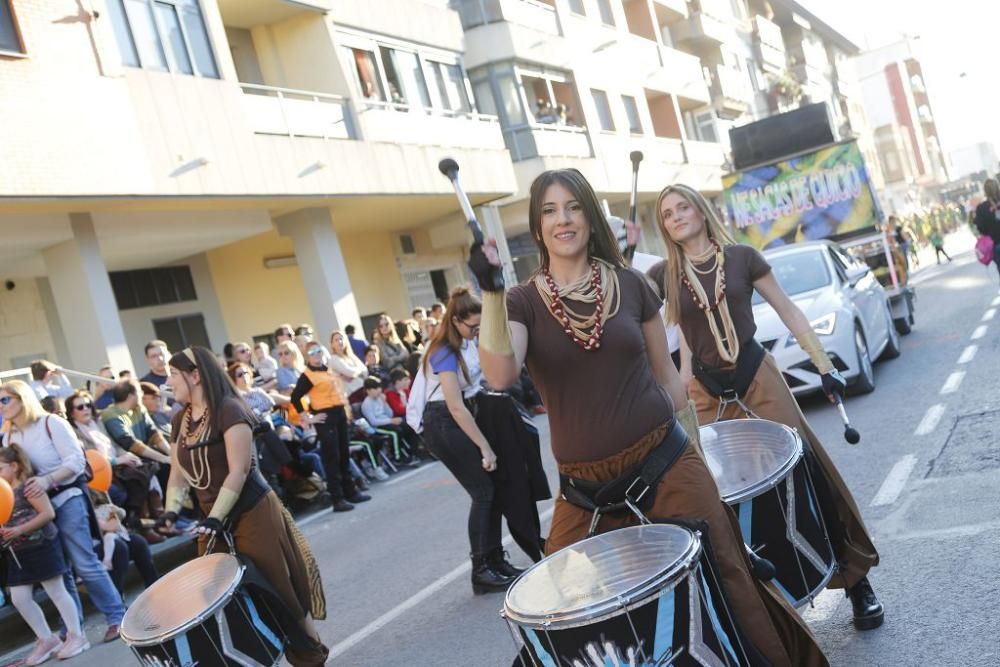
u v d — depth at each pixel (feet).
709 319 17.53
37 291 59.11
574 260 12.07
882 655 15.55
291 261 78.07
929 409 33.45
